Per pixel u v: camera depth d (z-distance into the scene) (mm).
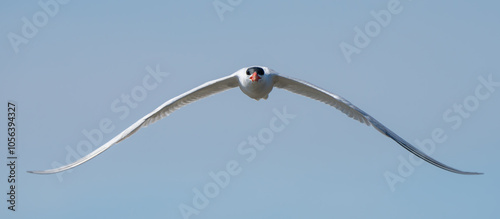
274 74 14523
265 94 14641
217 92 14836
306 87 14484
